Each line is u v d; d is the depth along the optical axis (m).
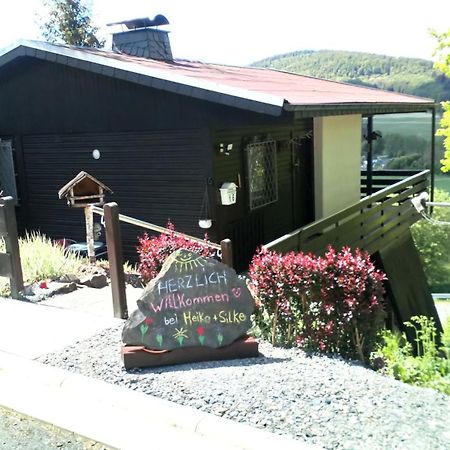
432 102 13.52
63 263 7.09
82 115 9.05
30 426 3.69
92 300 6.14
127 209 8.91
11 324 5.25
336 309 4.55
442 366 4.46
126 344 4.28
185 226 8.43
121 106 8.66
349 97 9.89
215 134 8.15
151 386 3.91
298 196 11.19
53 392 4.02
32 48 8.60
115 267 5.40
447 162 14.52
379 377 4.05
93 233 7.77
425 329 5.90
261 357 4.45
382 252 10.12
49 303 6.00
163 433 3.47
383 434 3.24
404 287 10.64
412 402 3.63
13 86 9.63
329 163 11.83
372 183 14.38
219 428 3.35
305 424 3.35
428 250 16.72
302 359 4.40
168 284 4.34
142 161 8.65
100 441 3.47
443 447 3.10
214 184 8.16
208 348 4.34
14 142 9.86
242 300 4.43
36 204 9.88
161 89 7.77
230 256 5.62
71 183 7.21
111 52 10.30
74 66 8.27
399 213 10.97
